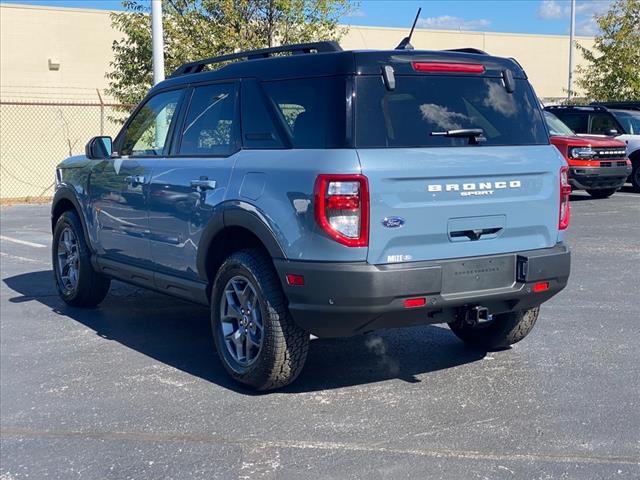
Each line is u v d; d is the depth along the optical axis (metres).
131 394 5.49
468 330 6.39
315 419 4.96
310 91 5.13
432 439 4.61
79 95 22.38
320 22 16.55
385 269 4.76
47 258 10.90
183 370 6.02
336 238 4.71
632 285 8.73
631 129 19.30
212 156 5.84
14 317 7.68
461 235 5.07
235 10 15.97
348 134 4.82
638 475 4.12
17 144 21.22
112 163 7.08
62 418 5.08
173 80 6.70
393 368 5.96
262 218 5.11
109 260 7.25
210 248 5.73
